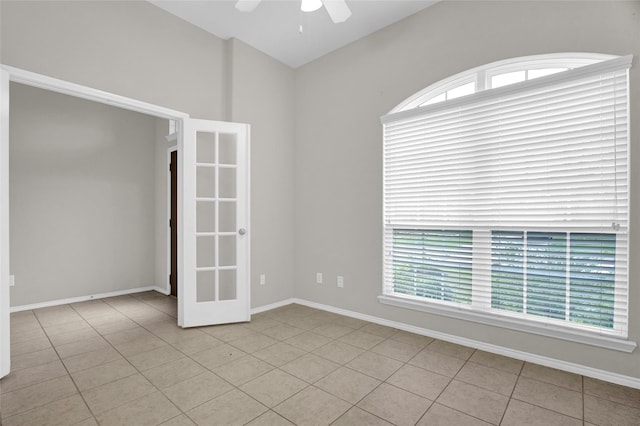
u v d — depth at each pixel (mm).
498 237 2576
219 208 3379
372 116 3318
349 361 2447
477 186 2664
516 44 2465
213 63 3371
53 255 3982
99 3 2592
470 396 1985
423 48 2965
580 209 2230
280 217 3904
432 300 2932
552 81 2287
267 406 1879
